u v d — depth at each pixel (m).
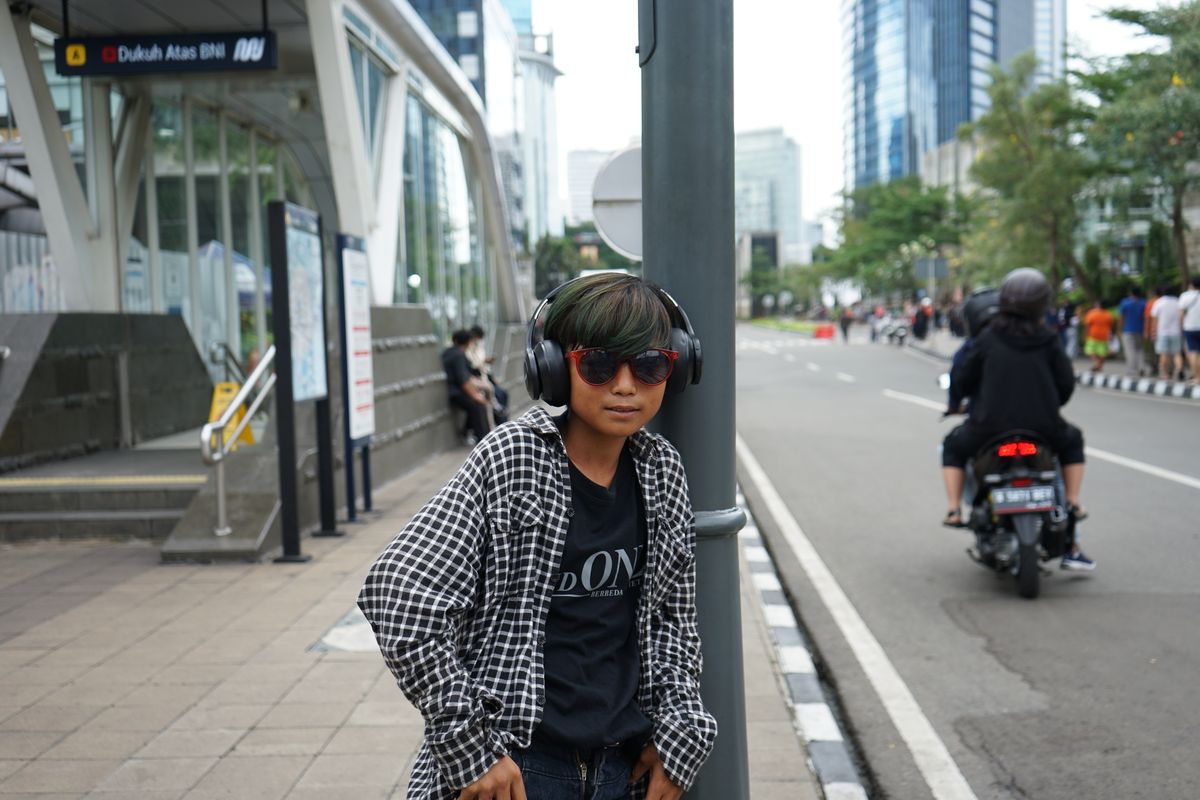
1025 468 6.28
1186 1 20.66
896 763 4.11
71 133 11.73
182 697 4.71
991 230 32.94
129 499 8.38
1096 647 5.46
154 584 6.84
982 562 6.71
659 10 2.39
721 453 2.39
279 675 5.00
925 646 5.59
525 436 1.87
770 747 4.12
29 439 9.35
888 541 8.17
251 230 15.54
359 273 8.98
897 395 21.02
